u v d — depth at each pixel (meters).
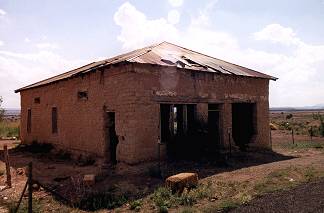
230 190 9.05
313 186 9.02
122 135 12.35
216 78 15.05
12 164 14.84
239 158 14.50
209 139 15.16
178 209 7.71
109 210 8.02
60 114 17.62
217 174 11.27
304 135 28.28
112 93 13.05
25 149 19.86
